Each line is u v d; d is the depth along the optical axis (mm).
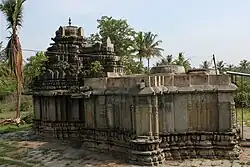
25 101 48094
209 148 15625
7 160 17734
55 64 23047
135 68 46438
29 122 32500
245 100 36688
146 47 50125
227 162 14859
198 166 14375
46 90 22750
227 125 15633
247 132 22609
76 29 24031
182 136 15836
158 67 18672
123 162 15648
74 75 22359
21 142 22141
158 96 15578
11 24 24969
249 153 16578
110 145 17766
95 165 15523
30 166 16359
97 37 44000
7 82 51188
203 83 15938
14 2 25000
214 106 15867
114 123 17562
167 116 15734
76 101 21797
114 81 17344
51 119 22625
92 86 18547
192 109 15930
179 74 16844
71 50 23156
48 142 21781
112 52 24359
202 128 15930
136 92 15172
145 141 14820
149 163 14719
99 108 18312
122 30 44844
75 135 21812
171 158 15531
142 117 15156
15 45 24938
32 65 41469
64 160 17000
